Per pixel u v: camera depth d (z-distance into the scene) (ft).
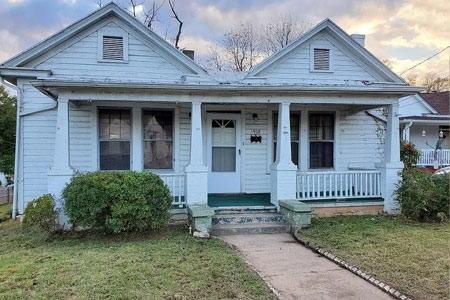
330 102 26.04
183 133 29.71
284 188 25.45
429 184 24.84
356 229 22.03
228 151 30.94
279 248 19.15
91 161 27.99
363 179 28.12
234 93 24.63
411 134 62.95
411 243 18.61
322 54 32.37
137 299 11.78
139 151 28.71
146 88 23.03
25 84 28.07
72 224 21.49
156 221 20.68
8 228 24.97
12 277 13.74
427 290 12.58
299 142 31.71
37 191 28.17
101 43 28.94
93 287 12.70
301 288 13.28
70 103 26.99
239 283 13.42
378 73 33.14
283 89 24.47
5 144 57.67
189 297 12.04
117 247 18.43
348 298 12.36
